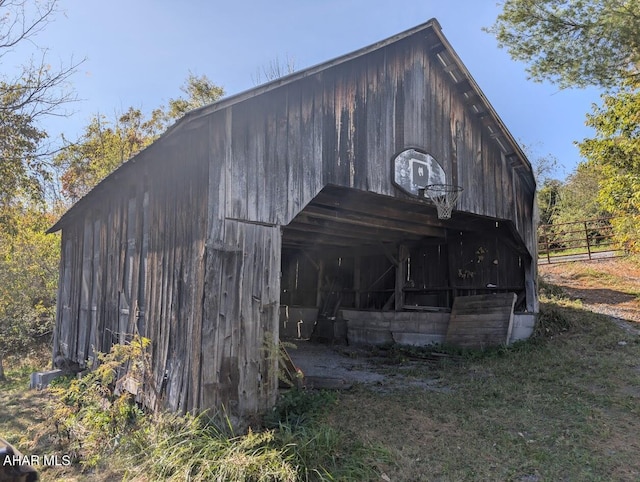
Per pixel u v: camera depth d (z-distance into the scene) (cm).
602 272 1350
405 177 662
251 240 497
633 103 1004
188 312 484
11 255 1148
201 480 339
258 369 488
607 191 1086
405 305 1100
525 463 388
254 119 512
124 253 666
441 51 715
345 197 702
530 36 923
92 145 1438
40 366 1048
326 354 1006
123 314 642
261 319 496
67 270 937
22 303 1197
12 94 905
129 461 399
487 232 934
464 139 767
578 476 365
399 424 480
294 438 400
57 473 406
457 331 914
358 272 1223
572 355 710
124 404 495
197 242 482
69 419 492
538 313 885
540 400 542
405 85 683
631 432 444
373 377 731
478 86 738
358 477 360
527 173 859
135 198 652
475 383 636
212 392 450
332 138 584
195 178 499
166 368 507
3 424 571
